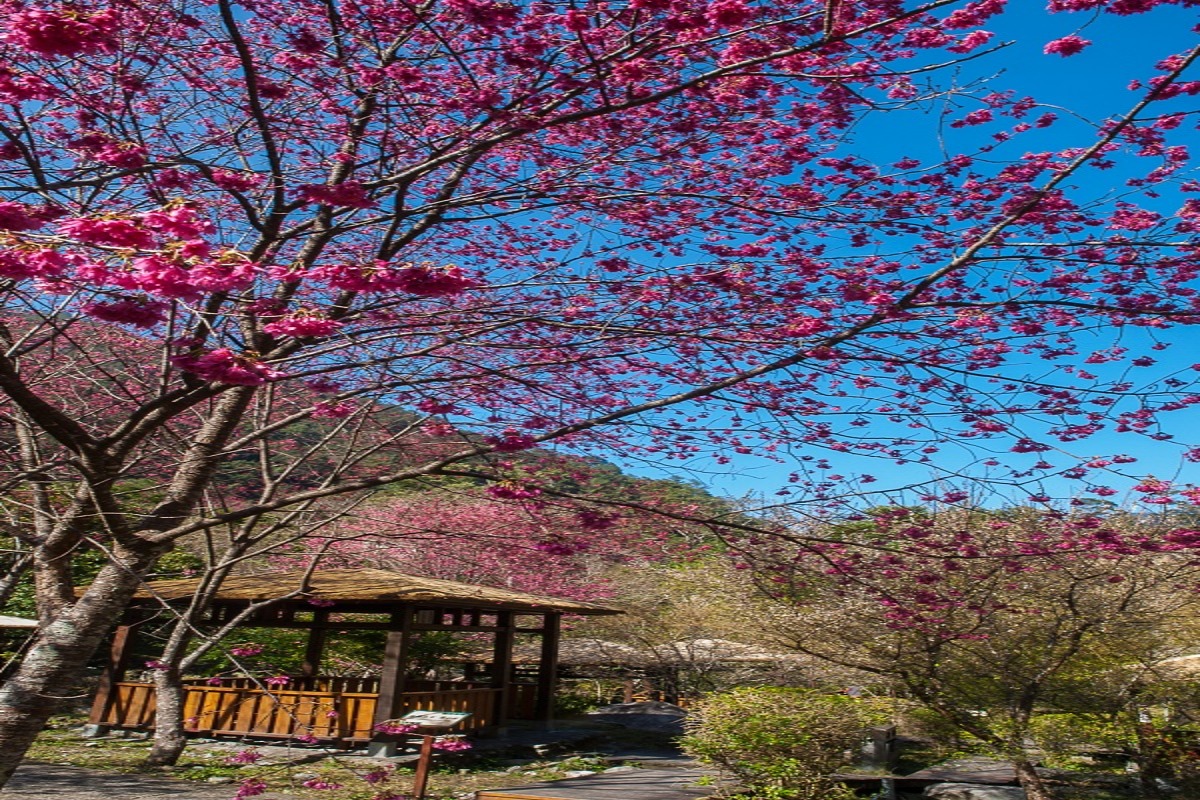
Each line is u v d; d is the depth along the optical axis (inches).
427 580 583.5
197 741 531.8
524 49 223.6
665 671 852.0
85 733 537.6
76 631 212.2
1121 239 221.3
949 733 400.2
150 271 125.0
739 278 253.0
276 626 577.6
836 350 233.0
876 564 273.0
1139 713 421.1
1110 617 374.6
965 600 321.1
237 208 268.8
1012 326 247.1
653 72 224.4
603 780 477.1
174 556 678.5
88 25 144.3
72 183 181.9
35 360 331.9
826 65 225.0
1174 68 187.8
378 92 240.5
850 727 411.2
